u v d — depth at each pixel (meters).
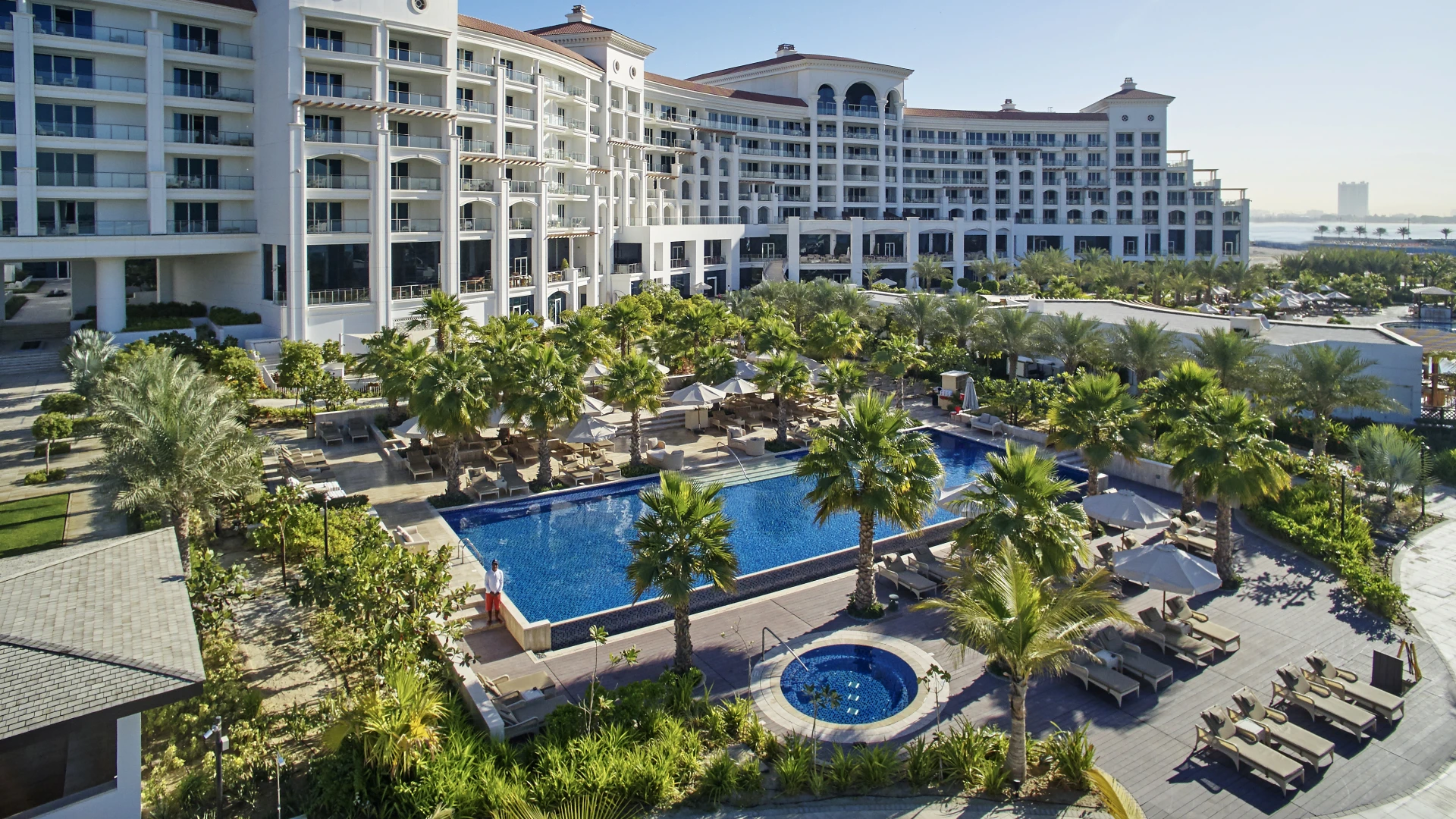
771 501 32.56
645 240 80.62
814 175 104.12
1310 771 15.90
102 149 50.00
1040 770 16.02
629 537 28.86
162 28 51.81
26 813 12.23
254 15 54.06
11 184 47.38
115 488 23.03
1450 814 14.74
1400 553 26.22
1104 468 34.38
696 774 15.67
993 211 113.44
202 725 15.73
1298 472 32.00
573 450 36.44
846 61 103.81
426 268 58.94
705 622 22.20
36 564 16.09
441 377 29.94
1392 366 39.00
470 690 17.61
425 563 19.31
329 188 54.00
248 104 54.25
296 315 52.91
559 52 69.62
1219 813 14.79
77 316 54.72
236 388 39.53
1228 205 118.75
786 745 16.42
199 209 54.69
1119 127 116.44
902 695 18.84
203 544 23.83
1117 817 13.41
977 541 19.58
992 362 54.16
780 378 37.50
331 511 26.05
